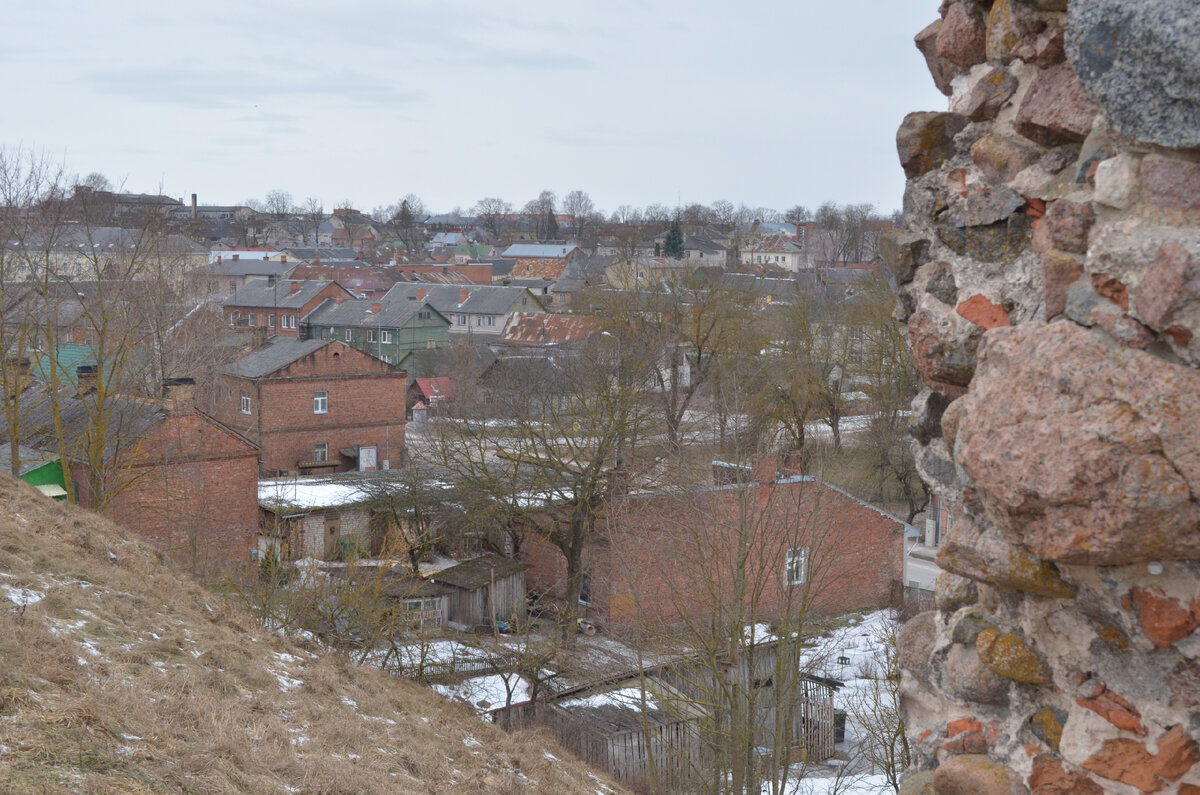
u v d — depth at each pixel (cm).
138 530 2202
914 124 316
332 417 3778
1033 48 274
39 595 920
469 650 1700
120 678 757
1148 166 230
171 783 558
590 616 2116
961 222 300
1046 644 261
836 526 1530
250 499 2375
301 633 1463
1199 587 216
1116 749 244
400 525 2227
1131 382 218
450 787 860
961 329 300
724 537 1251
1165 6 215
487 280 9662
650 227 13562
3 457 2269
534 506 2142
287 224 14312
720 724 1163
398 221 13362
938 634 312
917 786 310
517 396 2248
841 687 1761
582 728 1433
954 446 284
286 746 765
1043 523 231
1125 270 228
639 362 2178
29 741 529
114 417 2238
